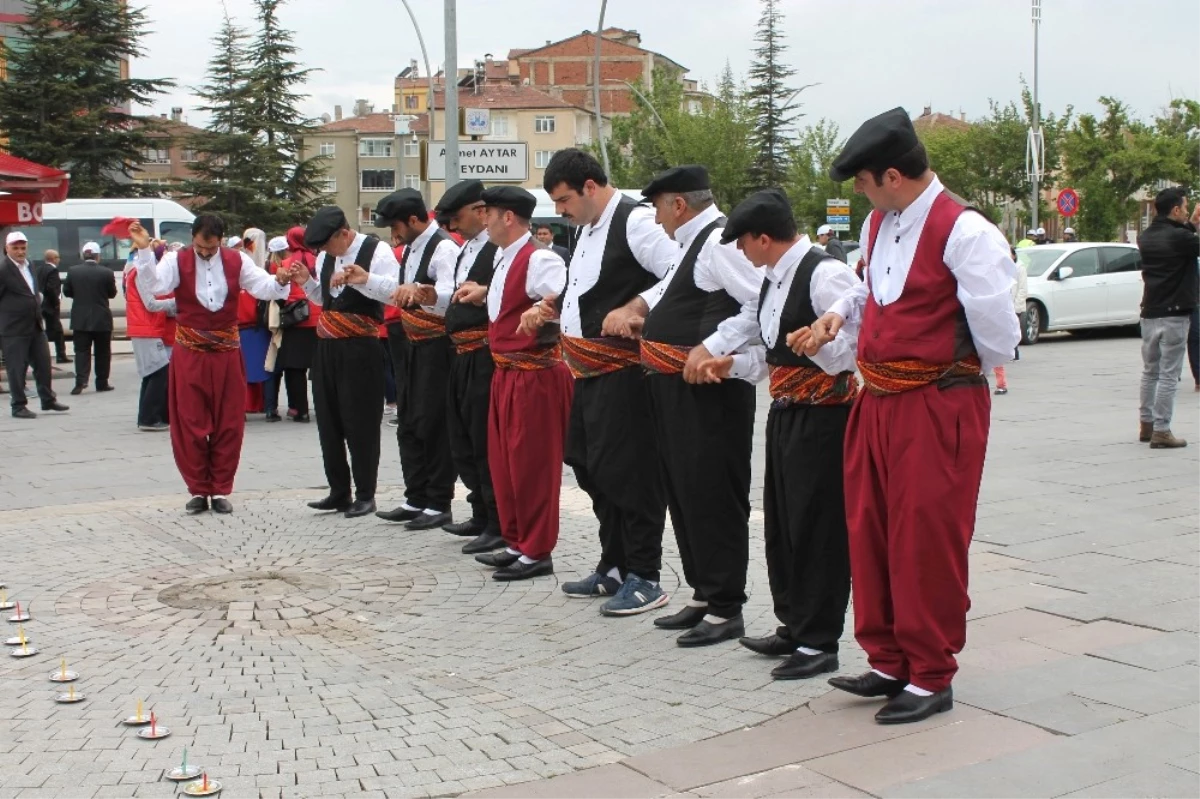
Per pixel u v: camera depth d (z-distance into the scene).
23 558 7.04
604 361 5.79
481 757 4.14
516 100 74.38
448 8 15.05
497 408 6.54
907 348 4.11
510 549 6.79
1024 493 8.21
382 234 68.75
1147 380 9.95
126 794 3.83
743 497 5.34
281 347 12.77
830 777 3.86
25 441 11.80
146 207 24.98
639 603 5.86
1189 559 6.41
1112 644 5.09
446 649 5.40
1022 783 3.74
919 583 4.21
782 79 52.75
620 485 5.81
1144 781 3.72
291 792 3.85
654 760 4.07
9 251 13.63
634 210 5.83
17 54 36.91
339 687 4.89
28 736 4.33
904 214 4.11
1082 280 19.97
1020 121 42.66
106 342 16.14
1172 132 39.50
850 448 4.41
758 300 4.93
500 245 6.43
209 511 8.35
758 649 5.12
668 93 51.56
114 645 5.45
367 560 7.00
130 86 38.34
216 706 4.66
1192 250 9.57
